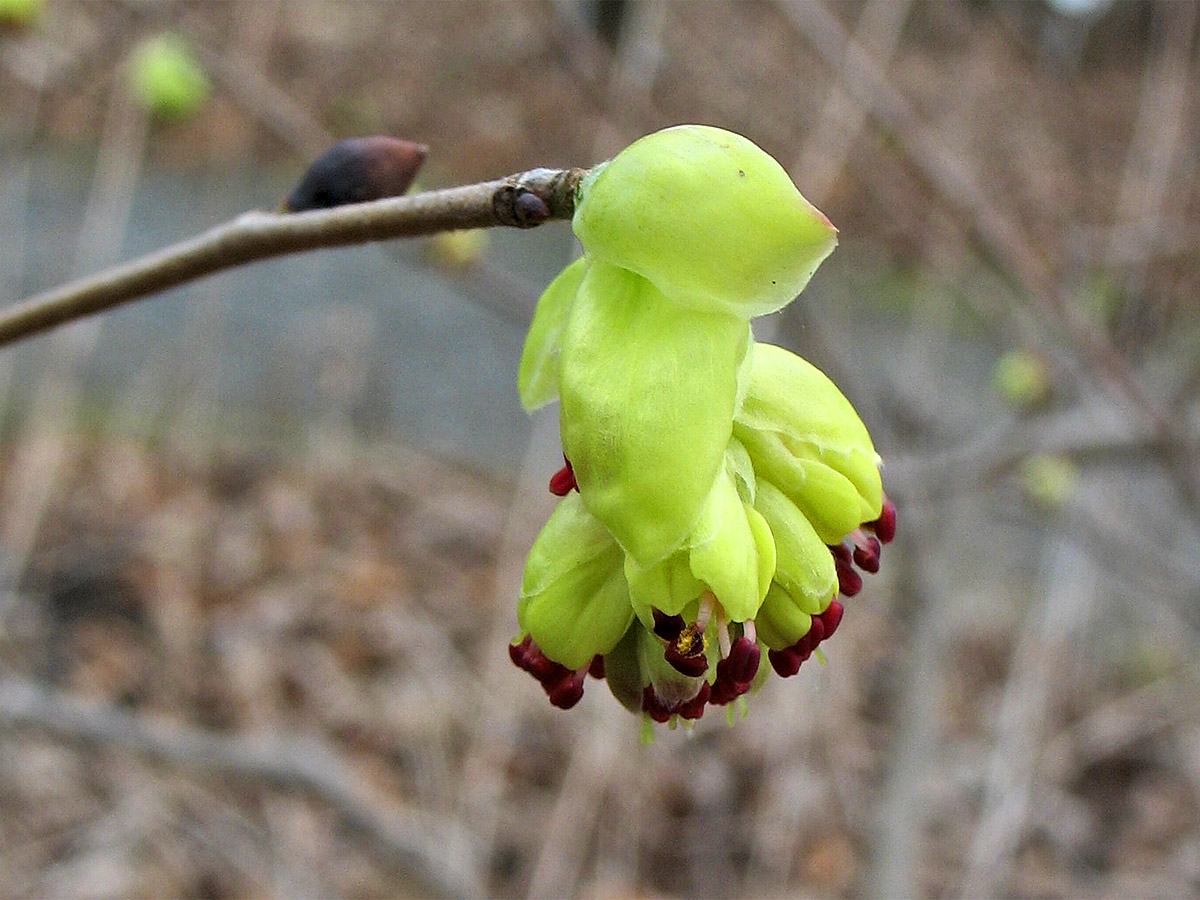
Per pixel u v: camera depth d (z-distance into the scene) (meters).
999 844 4.22
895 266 6.50
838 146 3.82
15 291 7.44
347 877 4.69
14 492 6.29
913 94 5.42
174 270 1.58
